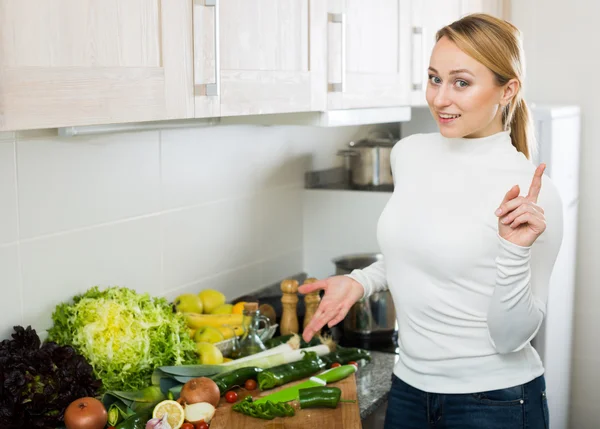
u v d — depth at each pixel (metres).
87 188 1.93
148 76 1.37
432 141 1.72
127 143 2.05
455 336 1.61
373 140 3.17
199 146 2.37
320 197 3.01
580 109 3.44
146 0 1.36
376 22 2.30
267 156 2.76
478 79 1.52
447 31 1.56
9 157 1.70
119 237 2.05
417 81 2.60
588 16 3.45
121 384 1.77
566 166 3.11
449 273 1.59
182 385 1.80
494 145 1.63
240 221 2.62
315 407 1.77
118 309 1.78
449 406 1.63
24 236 1.75
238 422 1.68
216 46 1.54
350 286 1.82
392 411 1.75
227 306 2.28
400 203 1.70
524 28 3.57
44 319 1.82
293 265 2.99
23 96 1.12
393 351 2.37
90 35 1.24
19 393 1.54
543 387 1.65
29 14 1.12
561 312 3.21
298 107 1.91
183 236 2.32
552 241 1.56
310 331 1.81
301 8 1.90
